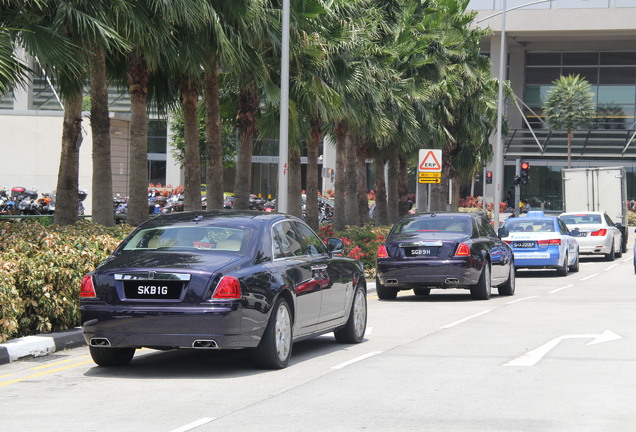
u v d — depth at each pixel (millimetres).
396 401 11438
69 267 17641
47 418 10531
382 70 39469
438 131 52438
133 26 22266
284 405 11227
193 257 13648
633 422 10094
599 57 108750
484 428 9828
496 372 13641
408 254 25703
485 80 57812
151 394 12094
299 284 14695
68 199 24703
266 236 14461
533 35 102188
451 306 24719
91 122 25734
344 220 42125
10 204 44094
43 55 20094
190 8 22859
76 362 15094
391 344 17125
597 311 22703
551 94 103250
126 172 63312
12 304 15633
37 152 58906
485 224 28016
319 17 32406
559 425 9961
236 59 26828
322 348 16688
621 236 52906
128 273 13320
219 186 30406
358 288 17484
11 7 20406
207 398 11766
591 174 58938
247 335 13344
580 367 14039
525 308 23828
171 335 13109
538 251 36031
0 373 13969
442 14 48469
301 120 34812
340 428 9883
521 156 107438
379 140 44500
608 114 108312
